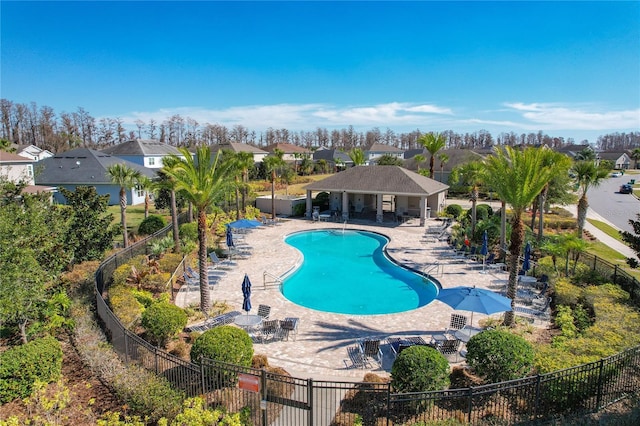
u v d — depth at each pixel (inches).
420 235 1443.2
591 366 447.5
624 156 5457.7
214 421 402.3
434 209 1806.1
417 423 409.7
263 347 631.8
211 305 800.9
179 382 495.5
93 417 440.1
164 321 602.5
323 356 602.5
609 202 2503.7
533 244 1159.0
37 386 435.8
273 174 1700.3
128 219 1662.2
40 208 667.4
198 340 522.9
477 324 713.0
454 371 540.4
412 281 1005.2
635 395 468.4
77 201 1007.0
